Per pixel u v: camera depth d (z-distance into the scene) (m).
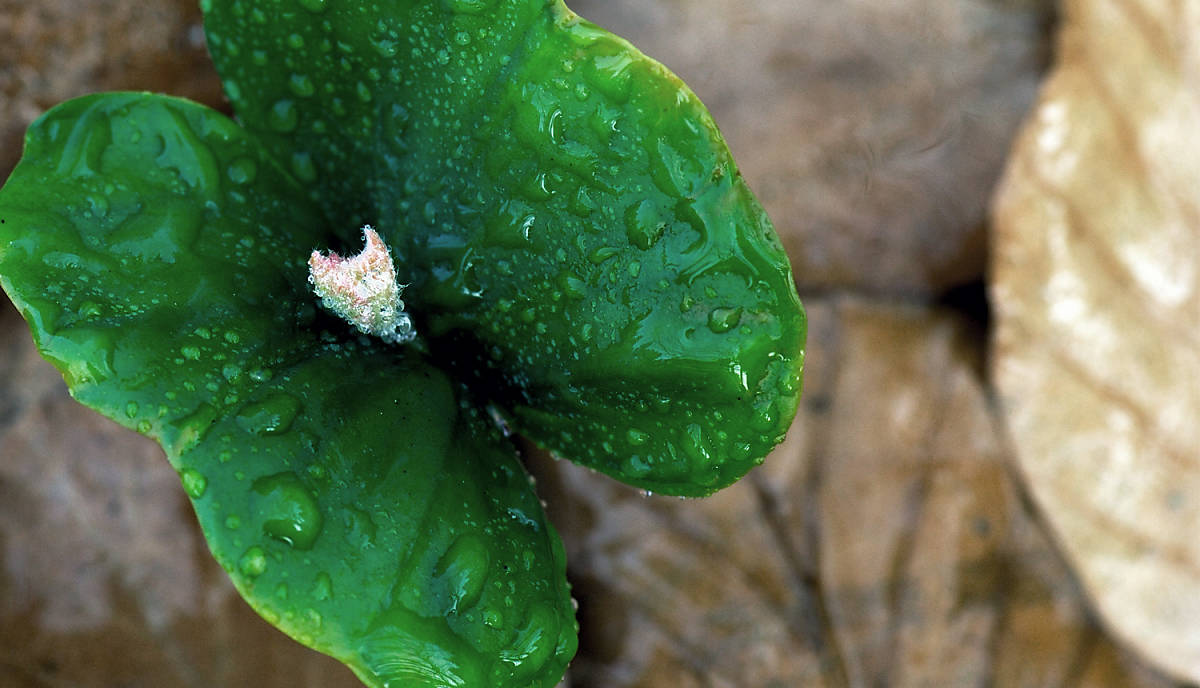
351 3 0.14
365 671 0.13
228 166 0.14
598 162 0.14
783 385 0.14
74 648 0.18
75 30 0.18
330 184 0.14
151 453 0.19
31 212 0.14
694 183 0.14
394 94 0.14
